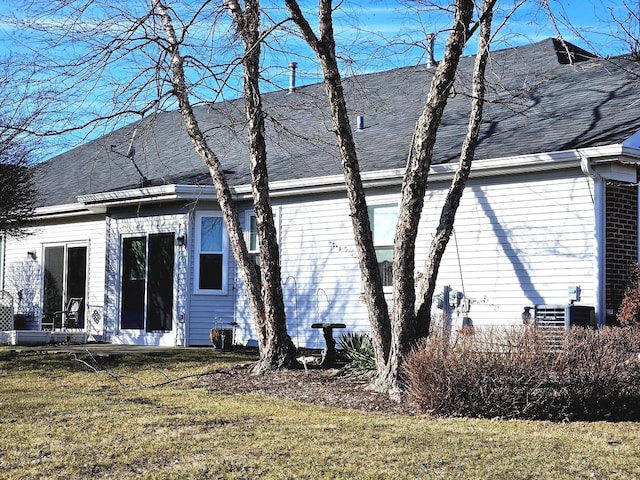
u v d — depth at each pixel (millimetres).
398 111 19297
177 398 11742
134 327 19453
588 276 13891
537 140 14680
